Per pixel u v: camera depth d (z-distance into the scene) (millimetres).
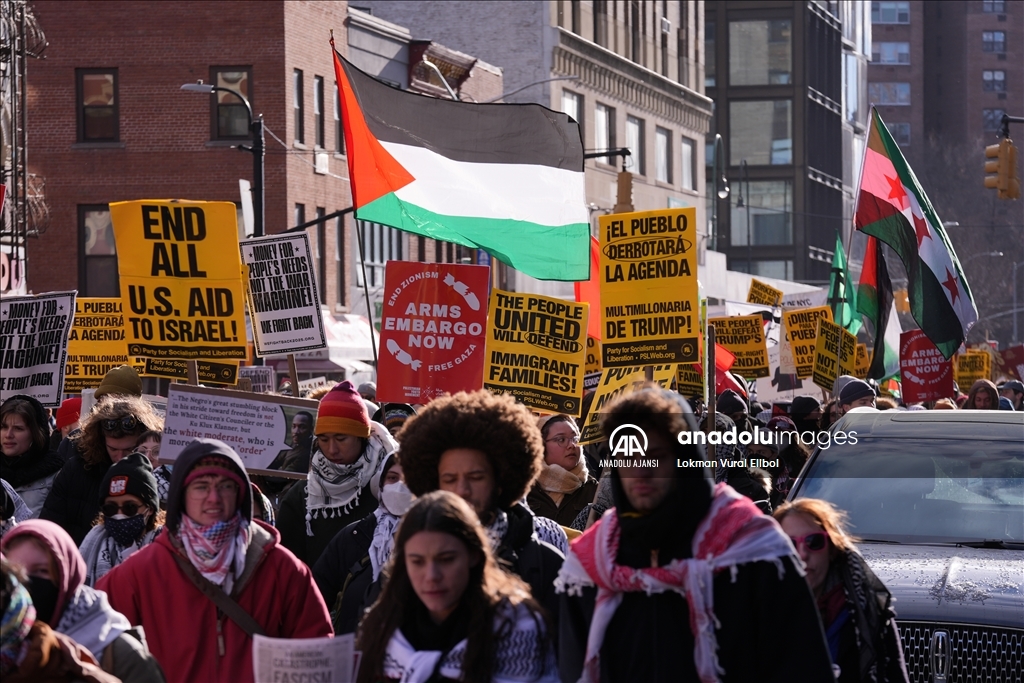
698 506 5637
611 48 73812
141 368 14125
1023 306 108625
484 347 13148
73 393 17750
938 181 113562
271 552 6773
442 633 5766
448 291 13188
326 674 5570
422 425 6789
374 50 53000
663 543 5637
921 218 17609
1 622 5234
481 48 67250
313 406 10578
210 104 48062
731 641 5555
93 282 48344
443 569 5660
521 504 7004
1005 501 10328
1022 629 8852
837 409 16641
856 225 17516
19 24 35375
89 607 5805
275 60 47688
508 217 14156
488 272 13188
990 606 8977
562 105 68000
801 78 107438
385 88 13852
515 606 5766
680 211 13500
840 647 6891
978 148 115250
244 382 15242
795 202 107750
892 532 10297
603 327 13766
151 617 6582
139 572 6652
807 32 108188
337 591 7758
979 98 178750
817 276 111000
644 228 13617
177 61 47969
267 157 47812
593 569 5754
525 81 66688
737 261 108188
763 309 32000
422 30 68125
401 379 13156
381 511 7750
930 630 8977
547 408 14539
